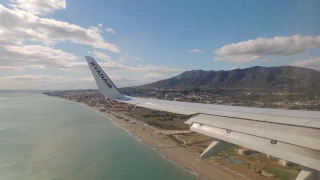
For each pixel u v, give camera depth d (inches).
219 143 293.7
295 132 247.0
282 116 322.7
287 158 209.8
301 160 199.6
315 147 206.1
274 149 228.1
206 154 287.4
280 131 257.1
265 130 268.7
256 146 245.3
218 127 320.2
